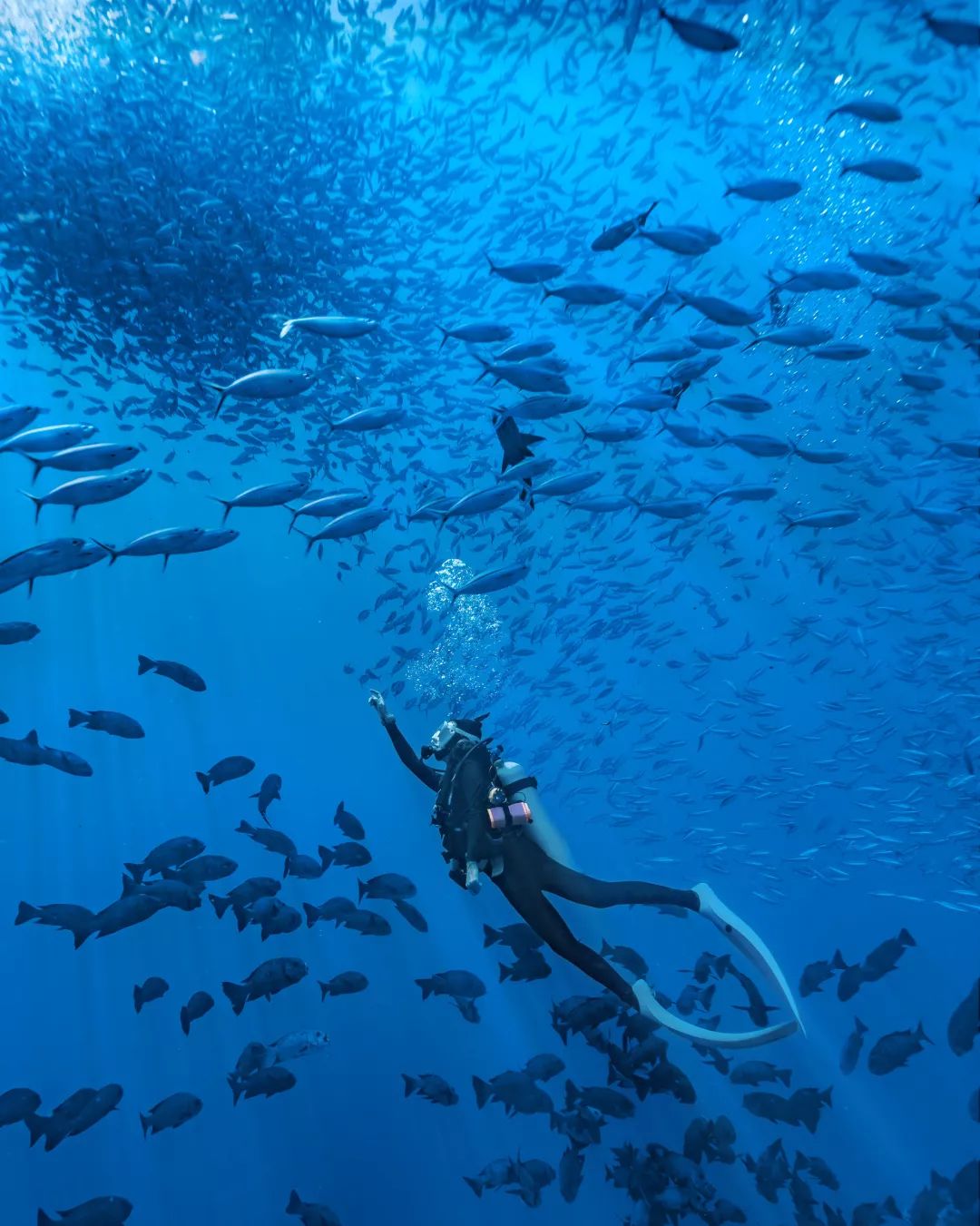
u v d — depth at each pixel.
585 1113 3.77
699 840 6.57
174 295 8.47
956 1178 2.83
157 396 9.03
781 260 9.69
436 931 6.45
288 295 8.87
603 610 7.75
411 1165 5.21
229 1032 6.06
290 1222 5.03
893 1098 4.78
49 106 8.66
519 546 8.51
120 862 7.28
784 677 7.81
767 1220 4.00
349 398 9.18
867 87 8.87
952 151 9.10
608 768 7.20
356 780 7.54
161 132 8.98
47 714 8.38
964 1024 2.54
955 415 8.57
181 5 8.72
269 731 7.98
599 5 9.02
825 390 8.82
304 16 9.02
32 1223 5.30
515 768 3.79
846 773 6.89
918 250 8.38
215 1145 5.50
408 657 7.46
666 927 6.01
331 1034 5.93
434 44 9.60
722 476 9.22
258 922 4.31
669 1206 3.51
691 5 8.63
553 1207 4.93
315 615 8.98
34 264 8.60
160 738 8.11
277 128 9.38
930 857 6.16
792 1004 3.62
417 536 8.98
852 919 5.81
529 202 10.34
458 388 9.84
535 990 5.96
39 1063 6.04
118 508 10.07
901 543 8.20
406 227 10.34
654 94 10.09
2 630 4.98
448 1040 5.78
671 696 7.81
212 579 9.29
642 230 4.05
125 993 6.39
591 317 9.49
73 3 8.51
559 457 9.29
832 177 9.37
